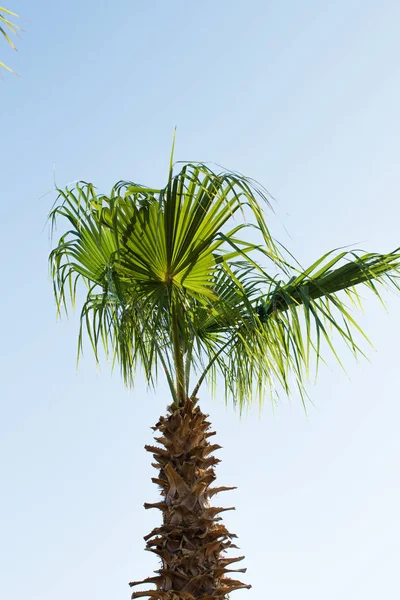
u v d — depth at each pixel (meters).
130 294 5.51
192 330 5.50
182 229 5.13
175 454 5.41
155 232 5.09
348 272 5.75
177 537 5.09
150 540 5.13
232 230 5.38
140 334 5.45
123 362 5.70
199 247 5.21
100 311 5.72
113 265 5.33
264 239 5.10
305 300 5.55
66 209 5.68
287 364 5.95
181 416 5.58
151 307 5.46
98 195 5.39
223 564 5.05
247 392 6.45
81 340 5.95
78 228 5.61
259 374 6.13
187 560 4.98
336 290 5.93
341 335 5.61
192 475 5.33
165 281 5.45
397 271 5.71
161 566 5.13
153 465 5.51
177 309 5.66
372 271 5.77
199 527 5.10
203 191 5.10
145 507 5.27
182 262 5.30
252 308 5.80
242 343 6.35
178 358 5.75
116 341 5.79
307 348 5.64
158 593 4.94
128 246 5.23
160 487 5.44
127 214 5.12
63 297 6.07
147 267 5.36
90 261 5.82
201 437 5.55
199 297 5.69
